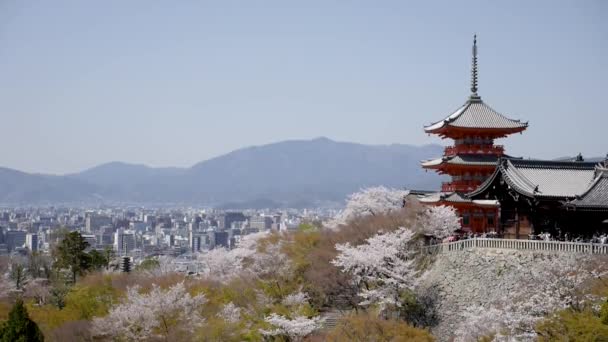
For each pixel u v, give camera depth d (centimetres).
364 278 10712
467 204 12631
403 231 11344
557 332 6975
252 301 11394
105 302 12281
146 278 13500
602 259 8456
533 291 8144
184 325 10225
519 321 7394
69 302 12538
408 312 10131
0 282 14938
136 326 10381
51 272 17900
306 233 13912
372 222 12538
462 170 14062
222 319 10375
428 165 14625
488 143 14238
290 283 11869
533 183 10869
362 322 9025
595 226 10269
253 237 14862
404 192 15712
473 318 7975
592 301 7519
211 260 14350
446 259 10362
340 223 13588
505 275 9306
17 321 8650
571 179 11044
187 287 12231
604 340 6600
